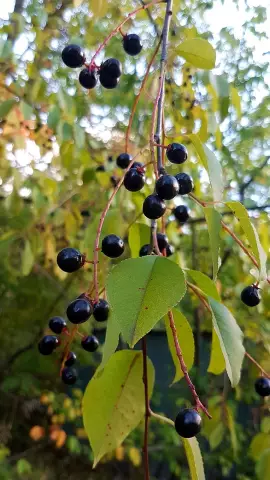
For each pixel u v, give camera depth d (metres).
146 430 0.18
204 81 0.35
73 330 0.24
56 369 0.96
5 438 0.93
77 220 0.57
